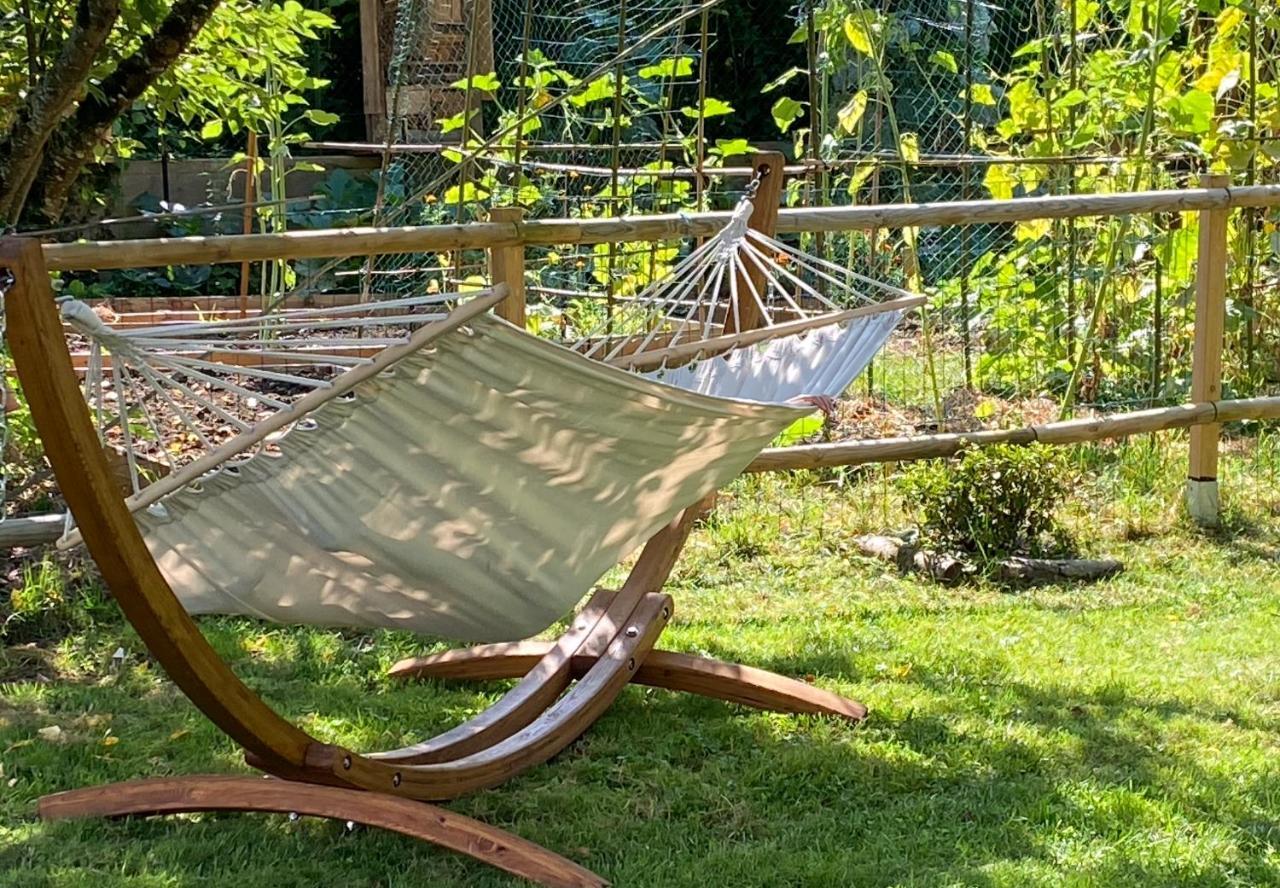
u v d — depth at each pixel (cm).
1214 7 643
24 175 388
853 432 648
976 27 985
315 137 1156
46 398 235
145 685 407
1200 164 738
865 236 782
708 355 404
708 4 533
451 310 256
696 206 673
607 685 368
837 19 707
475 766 328
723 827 319
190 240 382
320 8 1129
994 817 321
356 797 296
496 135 557
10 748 354
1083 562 530
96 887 282
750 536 557
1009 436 561
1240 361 721
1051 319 705
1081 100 669
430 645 448
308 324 265
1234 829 314
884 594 507
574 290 761
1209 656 438
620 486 300
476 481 279
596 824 318
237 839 305
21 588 464
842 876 291
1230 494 617
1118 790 333
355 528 278
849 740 365
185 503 266
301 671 423
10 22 446
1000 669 425
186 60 520
